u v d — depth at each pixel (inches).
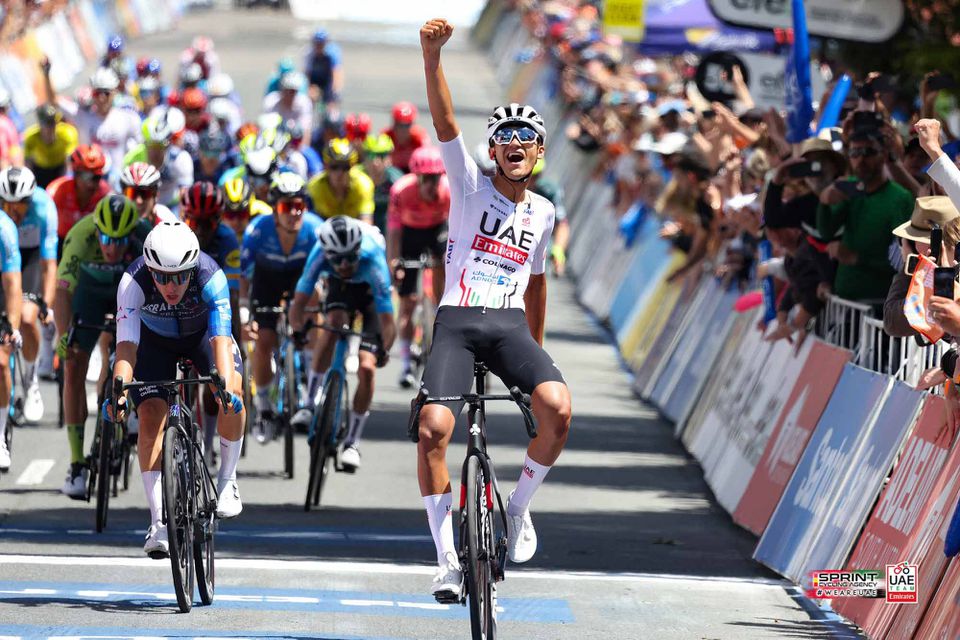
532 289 730.2
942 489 730.2
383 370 1715.1
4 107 1732.3
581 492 1159.0
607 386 1696.6
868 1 1341.0
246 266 1172.5
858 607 789.9
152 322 809.5
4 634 711.7
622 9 1926.7
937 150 711.1
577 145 2655.0
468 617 787.4
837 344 992.2
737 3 1344.7
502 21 5880.9
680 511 1106.7
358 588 847.1
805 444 970.7
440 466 676.7
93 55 4857.3
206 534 796.0
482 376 711.1
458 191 695.7
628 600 842.8
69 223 1278.3
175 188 1427.2
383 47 6254.9
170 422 774.5
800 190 1025.5
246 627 743.7
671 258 1775.3
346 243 1053.2
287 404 1167.6
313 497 1070.4
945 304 655.1
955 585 676.1
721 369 1320.1
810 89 1213.7
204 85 2908.5
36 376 1236.5
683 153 1501.0
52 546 919.0
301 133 1761.8
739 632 775.1
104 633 719.1
